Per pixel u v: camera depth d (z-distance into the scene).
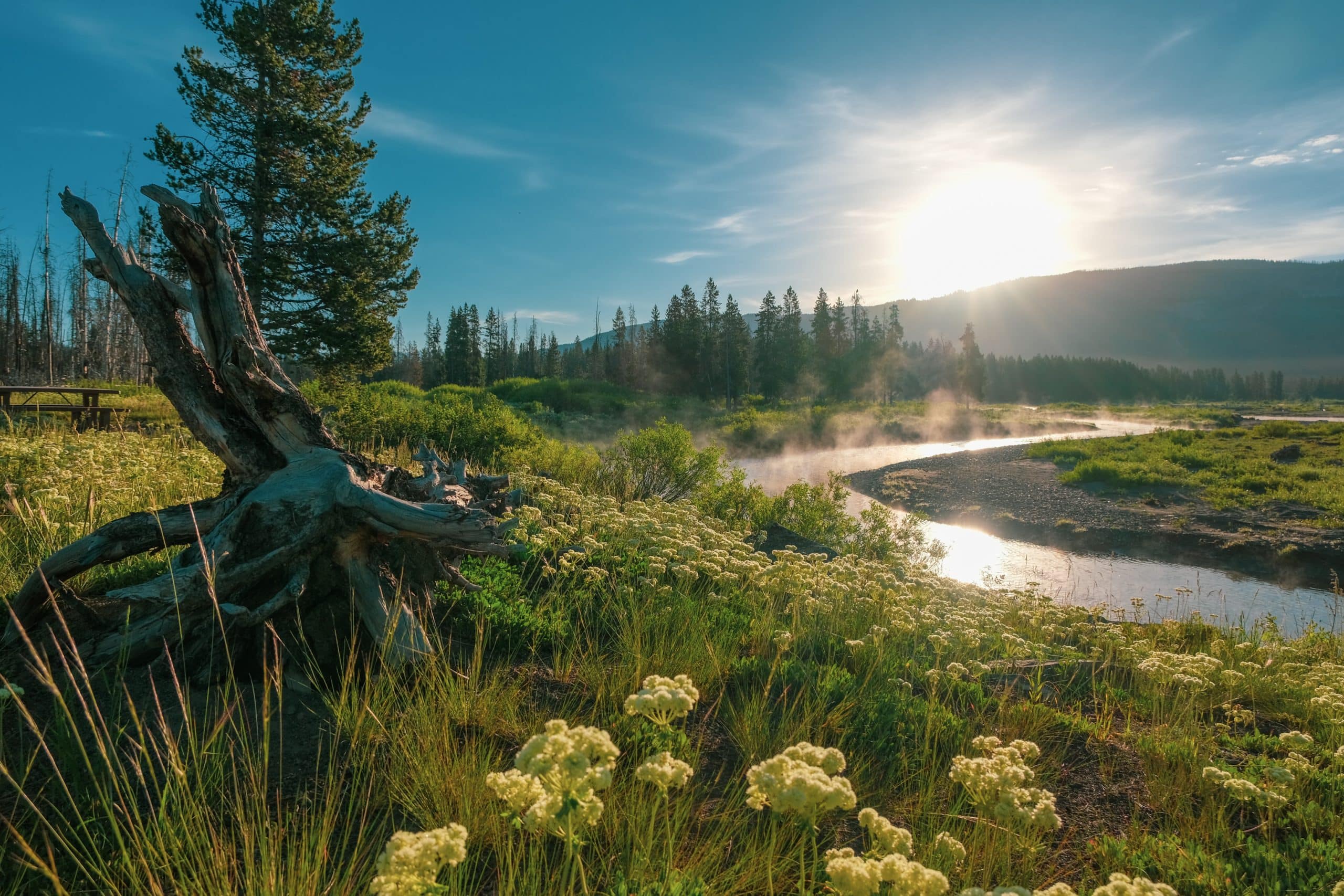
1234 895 3.04
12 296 42.19
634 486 12.52
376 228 22.31
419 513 4.04
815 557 7.05
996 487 25.70
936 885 1.81
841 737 3.99
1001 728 4.51
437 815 2.89
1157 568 16.33
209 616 3.62
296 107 20.69
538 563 6.10
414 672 3.93
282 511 3.92
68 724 2.93
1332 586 14.97
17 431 9.77
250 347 4.21
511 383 52.28
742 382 84.38
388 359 23.27
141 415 16.98
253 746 3.19
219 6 19.81
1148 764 4.24
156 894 2.29
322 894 2.41
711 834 3.02
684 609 5.41
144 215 17.52
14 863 2.36
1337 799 3.93
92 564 3.78
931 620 5.77
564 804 1.88
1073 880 3.13
